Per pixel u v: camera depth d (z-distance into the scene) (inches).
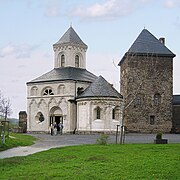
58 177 657.6
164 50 3095.5
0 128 1785.2
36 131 3083.2
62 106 2977.4
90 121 2748.5
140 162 821.2
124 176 660.1
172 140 1850.4
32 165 820.6
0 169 762.8
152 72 3058.6
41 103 3085.6
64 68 3257.9
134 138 2048.5
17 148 1365.7
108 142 1657.2
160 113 3038.9
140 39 3139.8
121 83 3297.2
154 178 642.8
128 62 3036.4
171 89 3073.3
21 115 3228.3
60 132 2790.4
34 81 3129.9
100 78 2881.4
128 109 2962.6
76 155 1004.6
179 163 800.3
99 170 722.2
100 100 2728.8
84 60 3383.4
